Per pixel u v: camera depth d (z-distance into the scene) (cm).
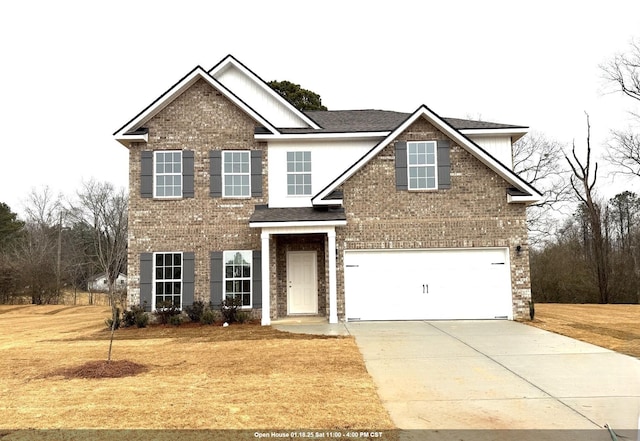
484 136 1869
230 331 1530
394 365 1029
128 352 1229
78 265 4444
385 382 898
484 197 1717
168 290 1759
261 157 1827
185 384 895
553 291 3441
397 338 1347
